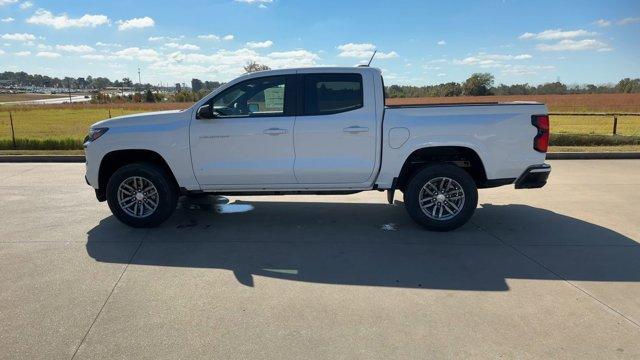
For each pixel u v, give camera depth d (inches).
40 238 217.3
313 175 225.6
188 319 140.4
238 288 163.0
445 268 182.1
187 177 228.4
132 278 171.3
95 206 277.0
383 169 224.2
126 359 120.0
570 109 1716.3
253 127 222.1
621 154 462.6
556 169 400.8
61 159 469.4
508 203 285.7
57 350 124.0
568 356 121.2
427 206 228.2
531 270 179.8
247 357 120.7
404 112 220.8
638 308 148.2
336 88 222.8
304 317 142.0
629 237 218.8
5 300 153.0
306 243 211.9
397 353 122.6
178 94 3735.2
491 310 146.9
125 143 225.8
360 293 159.3
